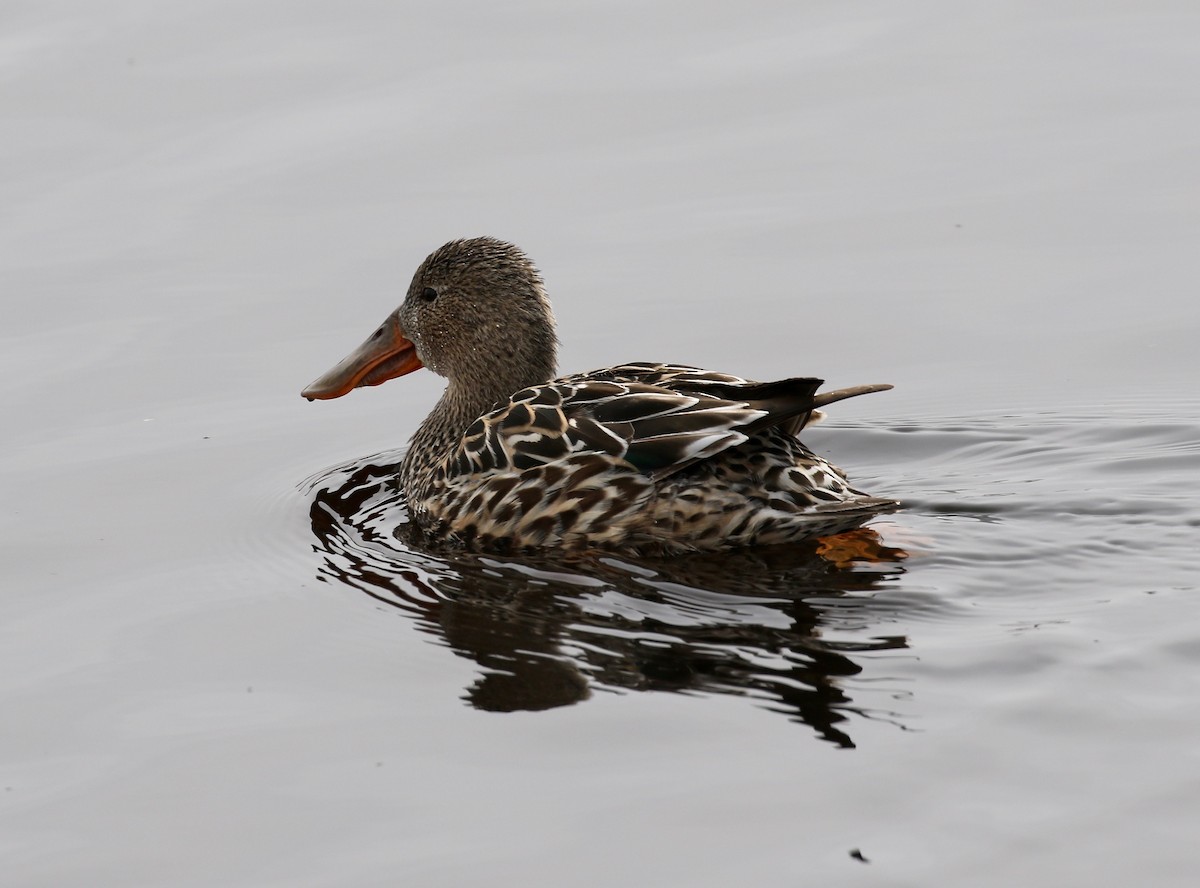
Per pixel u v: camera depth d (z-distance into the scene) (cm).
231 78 2355
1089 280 1848
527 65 2392
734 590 1189
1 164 2133
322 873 876
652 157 2156
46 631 1190
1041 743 951
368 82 2344
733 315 1803
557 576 1233
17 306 1838
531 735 1000
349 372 1550
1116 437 1520
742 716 1005
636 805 916
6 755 1015
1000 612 1137
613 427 1234
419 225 1997
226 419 1623
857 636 1105
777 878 843
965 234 1953
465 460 1324
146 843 914
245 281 1895
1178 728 959
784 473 1217
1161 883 823
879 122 2222
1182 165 2077
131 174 2123
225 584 1262
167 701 1075
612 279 1877
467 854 882
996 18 2516
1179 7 2520
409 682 1080
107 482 1481
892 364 1709
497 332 1468
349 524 1386
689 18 2530
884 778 924
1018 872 837
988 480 1436
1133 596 1155
